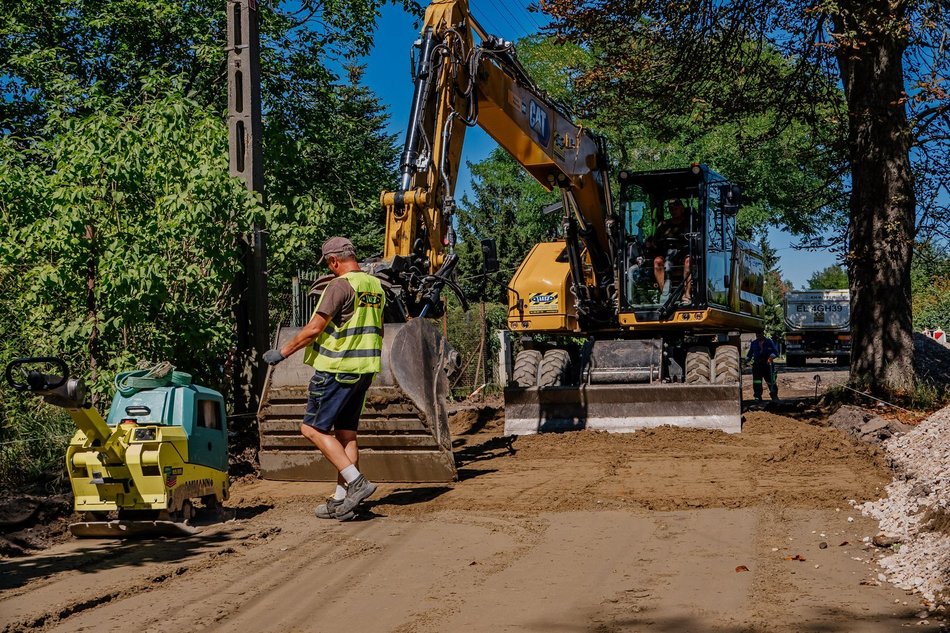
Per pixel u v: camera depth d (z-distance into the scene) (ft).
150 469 21.93
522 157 40.70
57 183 32.01
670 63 57.06
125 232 32.45
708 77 57.26
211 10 64.59
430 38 32.99
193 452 23.22
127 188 33.30
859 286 51.75
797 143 95.40
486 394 73.46
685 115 61.11
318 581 18.31
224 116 40.57
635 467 32.91
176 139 33.88
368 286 25.02
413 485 29.99
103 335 32.19
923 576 17.08
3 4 64.28
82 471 22.18
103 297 31.91
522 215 128.88
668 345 46.88
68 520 24.39
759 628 14.66
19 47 64.95
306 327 24.20
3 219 32.07
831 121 55.83
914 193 51.11
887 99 50.29
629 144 106.01
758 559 19.33
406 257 30.40
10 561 20.36
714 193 46.01
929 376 55.52
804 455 33.81
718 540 21.22
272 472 30.25
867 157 51.26
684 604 16.12
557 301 47.26
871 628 14.52
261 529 23.45
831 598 16.28
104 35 66.74
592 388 42.24
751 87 58.23
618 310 45.98
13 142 36.04
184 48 65.05
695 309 44.39
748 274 53.93
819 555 19.60
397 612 16.11
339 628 15.28
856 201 51.96
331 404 24.47
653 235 46.03
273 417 29.76
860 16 47.03
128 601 17.06
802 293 136.67
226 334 34.86
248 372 38.50
